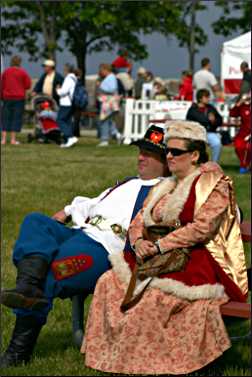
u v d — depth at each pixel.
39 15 43.62
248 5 38.53
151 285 8.13
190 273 8.13
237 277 8.31
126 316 8.05
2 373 8.16
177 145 8.46
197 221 8.23
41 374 8.10
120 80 33.66
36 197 17.27
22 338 8.46
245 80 28.66
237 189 19.66
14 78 30.88
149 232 8.38
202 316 7.94
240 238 8.39
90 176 19.73
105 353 8.10
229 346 7.89
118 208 8.85
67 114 30.75
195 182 8.41
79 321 9.10
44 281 8.39
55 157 25.91
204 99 23.31
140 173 9.02
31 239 8.45
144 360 7.92
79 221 9.02
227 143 24.94
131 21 41.88
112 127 34.56
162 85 34.97
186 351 7.89
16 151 28.03
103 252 8.56
